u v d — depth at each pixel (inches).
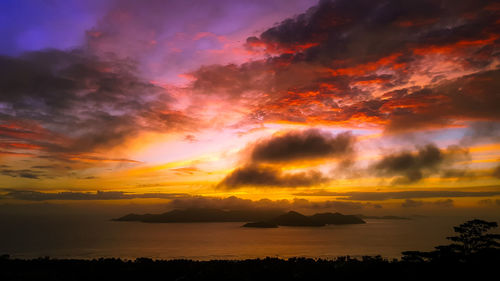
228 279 1248.8
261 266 1454.2
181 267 1464.1
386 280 1147.3
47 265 1509.6
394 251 4183.1
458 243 1267.2
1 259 1620.3
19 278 1274.6
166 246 5354.3
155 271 1403.8
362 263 1371.8
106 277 1315.2
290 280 1211.2
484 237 1223.5
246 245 5659.5
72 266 1493.6
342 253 4173.2
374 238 6560.0
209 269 1411.2
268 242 6235.2
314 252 4392.2
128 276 1331.2
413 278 1135.0
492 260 1138.7
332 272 1274.6
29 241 5679.1
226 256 3966.5
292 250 4655.5
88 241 5964.6
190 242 6117.1
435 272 1150.3
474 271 1110.4
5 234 6845.5
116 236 7209.6
